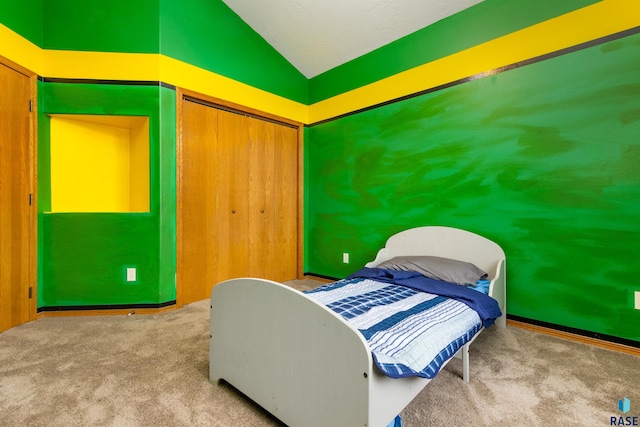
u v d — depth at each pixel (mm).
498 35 2336
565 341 2047
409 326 1401
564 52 2062
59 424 1229
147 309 2568
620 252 1907
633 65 1843
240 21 3125
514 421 1260
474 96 2465
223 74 2996
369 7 2650
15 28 2211
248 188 3277
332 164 3572
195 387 1510
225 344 1471
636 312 1857
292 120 3656
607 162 1937
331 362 1027
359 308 1643
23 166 2307
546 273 2174
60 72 2451
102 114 2502
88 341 2006
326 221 3654
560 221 2111
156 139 2557
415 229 2789
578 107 2023
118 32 2508
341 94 3467
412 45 2832
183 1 2695
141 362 1738
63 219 2465
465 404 1368
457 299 1836
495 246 2336
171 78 2621
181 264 2727
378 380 974
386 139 3051
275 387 1228
